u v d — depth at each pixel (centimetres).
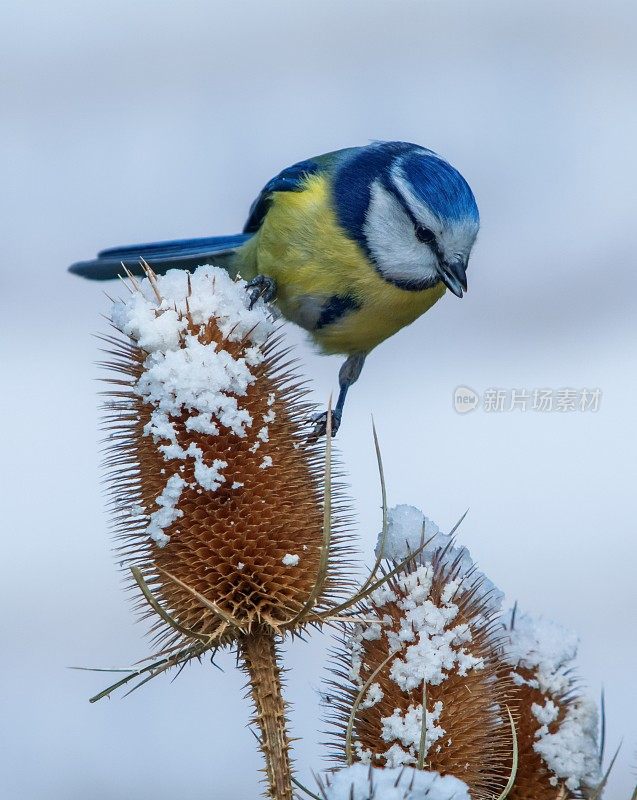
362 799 343
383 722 348
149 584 351
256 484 350
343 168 366
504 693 349
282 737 349
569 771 349
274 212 365
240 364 350
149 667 349
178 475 350
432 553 350
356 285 365
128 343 351
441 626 348
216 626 350
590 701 350
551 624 350
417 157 366
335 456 353
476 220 365
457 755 348
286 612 350
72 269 373
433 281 365
